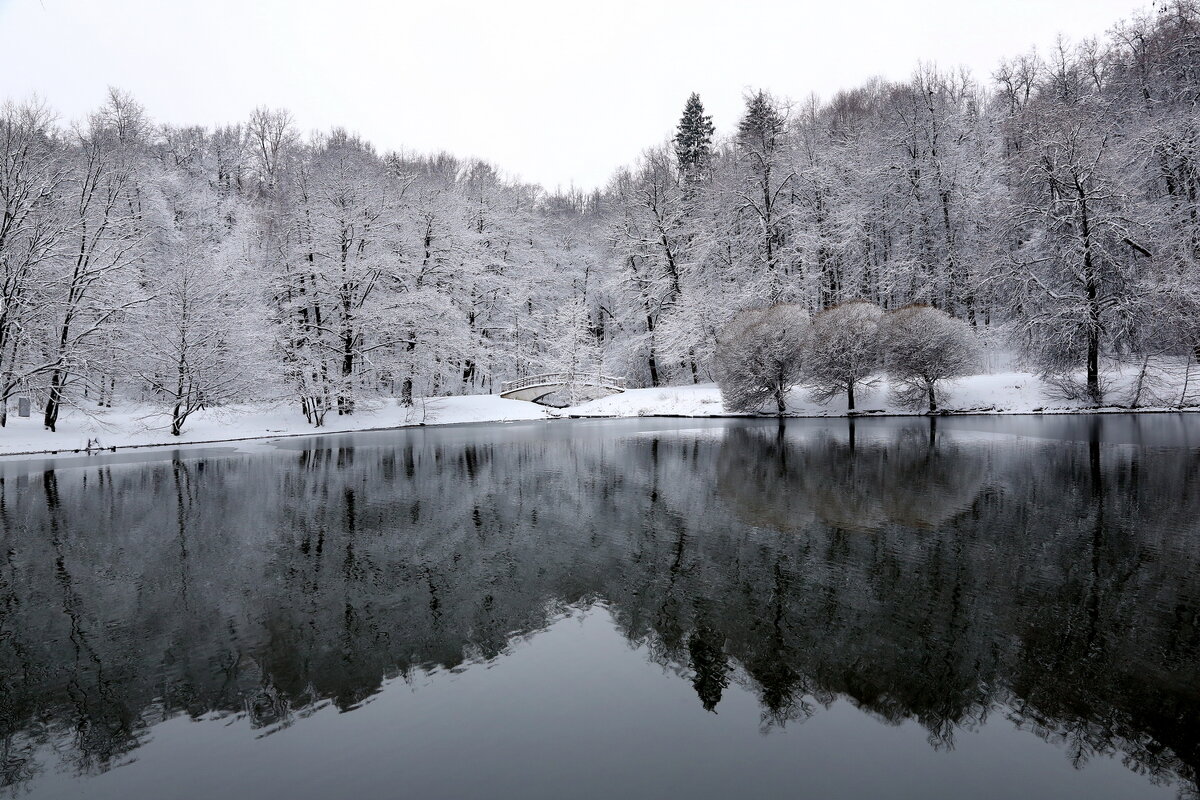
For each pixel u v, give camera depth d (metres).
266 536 11.17
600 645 6.42
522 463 19.86
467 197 50.09
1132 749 4.48
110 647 6.60
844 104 54.91
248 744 4.75
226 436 31.61
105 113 44.31
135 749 4.72
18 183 25.72
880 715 5.01
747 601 7.46
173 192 46.16
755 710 5.12
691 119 59.16
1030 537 9.73
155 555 10.04
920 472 15.77
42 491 15.94
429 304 37.69
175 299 30.44
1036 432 23.55
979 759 4.38
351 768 4.39
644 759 4.44
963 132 43.41
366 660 6.20
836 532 10.44
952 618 6.77
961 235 39.88
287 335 35.62
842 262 43.41
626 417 40.88
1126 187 30.09
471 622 7.13
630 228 50.56
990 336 38.41
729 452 21.16
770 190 43.69
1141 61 36.56
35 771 4.46
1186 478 13.96
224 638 6.79
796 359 36.25
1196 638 6.14
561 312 48.28
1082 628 6.43
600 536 10.71
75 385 27.80
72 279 27.28
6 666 6.18
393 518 12.42
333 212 35.78
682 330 44.44
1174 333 28.59
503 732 4.84
